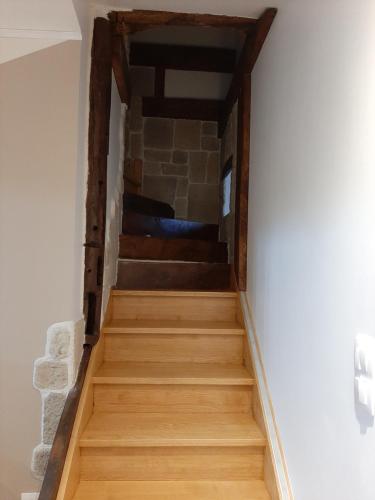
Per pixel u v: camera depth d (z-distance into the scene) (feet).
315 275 4.00
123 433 5.26
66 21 4.97
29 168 5.15
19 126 5.14
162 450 5.21
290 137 5.01
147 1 5.78
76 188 5.29
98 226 5.97
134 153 12.26
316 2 4.13
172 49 12.21
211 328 6.91
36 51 5.17
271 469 4.93
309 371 4.11
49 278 5.15
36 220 5.15
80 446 5.02
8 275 5.10
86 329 5.92
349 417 3.20
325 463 3.65
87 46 5.79
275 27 5.96
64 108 5.20
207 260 9.80
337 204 3.50
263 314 6.20
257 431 5.47
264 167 6.50
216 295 7.79
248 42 7.23
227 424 5.67
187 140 12.52
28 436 5.07
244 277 7.82
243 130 8.00
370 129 2.94
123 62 7.63
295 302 4.62
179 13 6.09
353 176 3.20
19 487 5.04
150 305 7.72
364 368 2.91
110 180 7.36
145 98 12.30
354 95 3.21
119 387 5.97
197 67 12.31
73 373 5.21
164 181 12.35
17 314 5.11
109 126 6.81
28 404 5.08
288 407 4.78
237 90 9.04
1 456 5.03
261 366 6.09
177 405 6.02
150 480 5.17
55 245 5.16
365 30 3.05
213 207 12.45
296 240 4.63
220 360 6.91
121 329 6.75
